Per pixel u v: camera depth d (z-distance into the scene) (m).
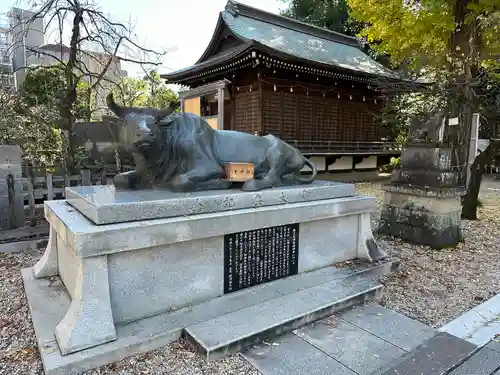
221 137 3.86
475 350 2.75
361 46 20.78
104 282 2.59
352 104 16.84
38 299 3.18
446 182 5.46
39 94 9.77
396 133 17.80
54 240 3.67
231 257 3.33
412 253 5.22
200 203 3.11
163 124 3.31
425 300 3.68
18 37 8.72
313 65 13.36
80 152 7.86
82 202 3.04
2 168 5.25
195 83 16.94
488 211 8.73
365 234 4.45
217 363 2.53
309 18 24.80
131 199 2.95
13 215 5.35
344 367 2.52
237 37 15.20
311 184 4.34
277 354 2.66
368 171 19.33
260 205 3.52
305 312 3.06
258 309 3.09
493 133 8.23
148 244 2.73
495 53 6.96
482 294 3.86
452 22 6.74
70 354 2.38
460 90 7.14
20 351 2.60
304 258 3.94
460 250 5.41
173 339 2.73
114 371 2.40
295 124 14.84
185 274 3.08
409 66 8.48
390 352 2.72
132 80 12.55
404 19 7.41
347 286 3.62
